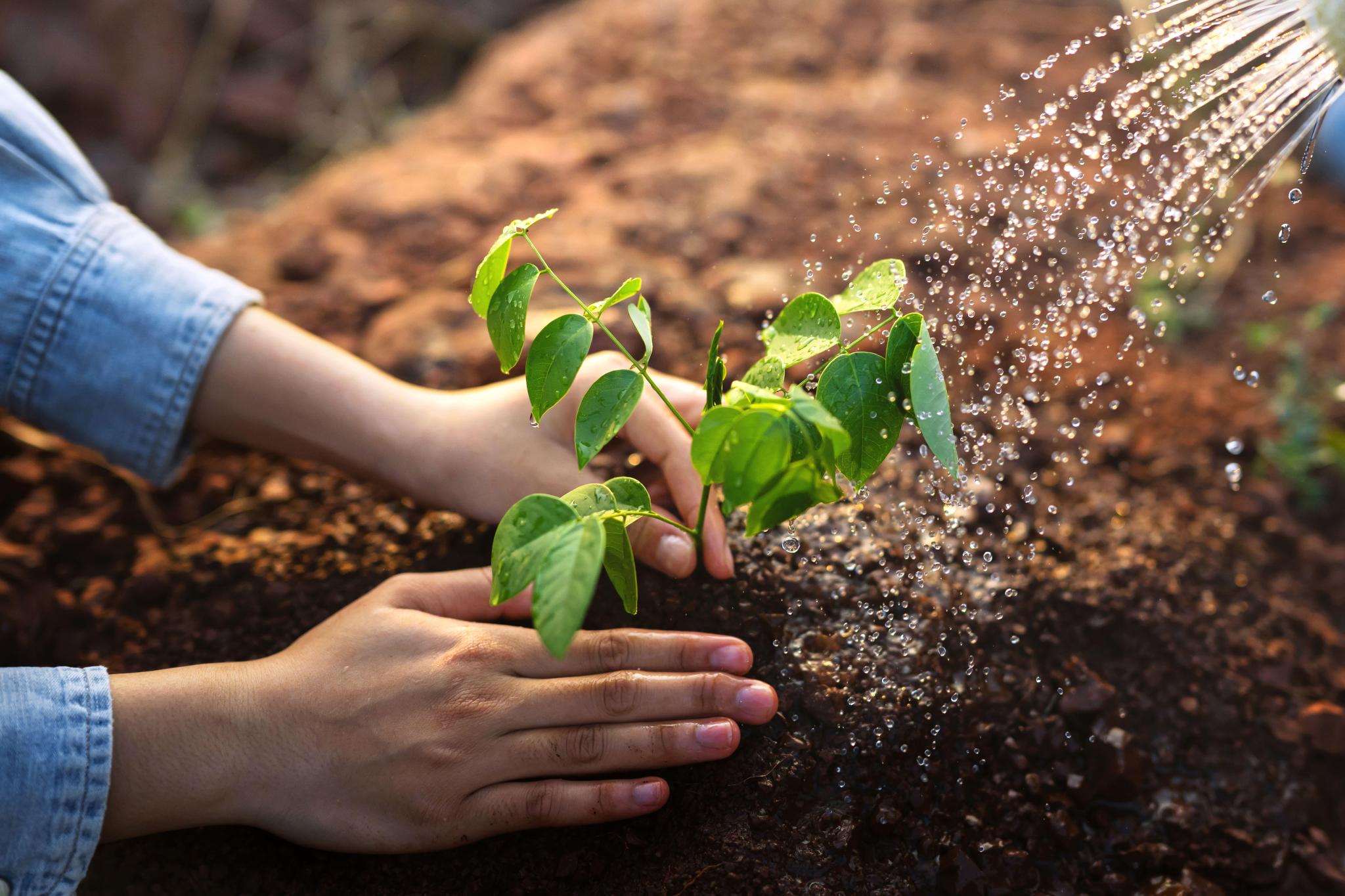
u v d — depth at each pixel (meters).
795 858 0.76
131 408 0.84
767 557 0.84
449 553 0.86
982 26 1.45
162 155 1.72
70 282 0.83
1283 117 0.80
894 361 0.71
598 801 0.75
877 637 0.82
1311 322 1.02
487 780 0.75
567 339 0.71
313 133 1.78
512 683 0.75
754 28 1.47
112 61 1.72
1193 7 0.79
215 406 0.84
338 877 0.77
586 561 0.65
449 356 0.97
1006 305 1.02
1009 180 1.11
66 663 0.85
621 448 0.85
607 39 1.48
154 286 0.84
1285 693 0.86
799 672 0.80
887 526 0.87
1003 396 0.97
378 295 1.05
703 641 0.77
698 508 0.80
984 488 0.91
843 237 1.06
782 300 0.99
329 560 0.87
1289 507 0.97
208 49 1.79
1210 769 0.83
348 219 1.14
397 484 0.84
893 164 1.15
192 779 0.74
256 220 1.24
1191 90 0.80
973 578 0.86
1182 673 0.86
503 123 1.34
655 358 0.96
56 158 0.84
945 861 0.77
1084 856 0.80
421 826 0.75
